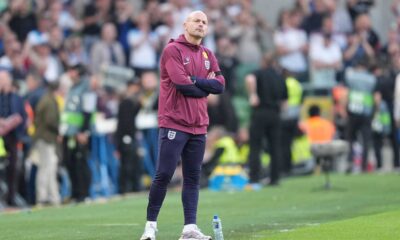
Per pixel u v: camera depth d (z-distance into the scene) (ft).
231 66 184.24
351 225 93.30
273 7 222.28
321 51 195.62
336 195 134.31
